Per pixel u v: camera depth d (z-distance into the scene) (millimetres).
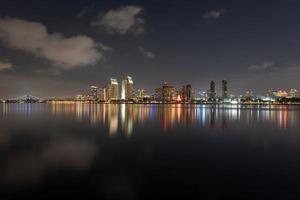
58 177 19359
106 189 17172
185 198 15867
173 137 40031
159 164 23281
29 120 69562
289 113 119812
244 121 70938
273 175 20141
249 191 16922
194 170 21391
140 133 44156
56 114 99125
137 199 15711
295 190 17047
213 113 116250
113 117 84312
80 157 25688
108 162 23719
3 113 105250
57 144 33062
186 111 136375
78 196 16094
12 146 31375
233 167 22438
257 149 30656
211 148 31094
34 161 23812
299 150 30219
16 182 18297
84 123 61812
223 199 15750
